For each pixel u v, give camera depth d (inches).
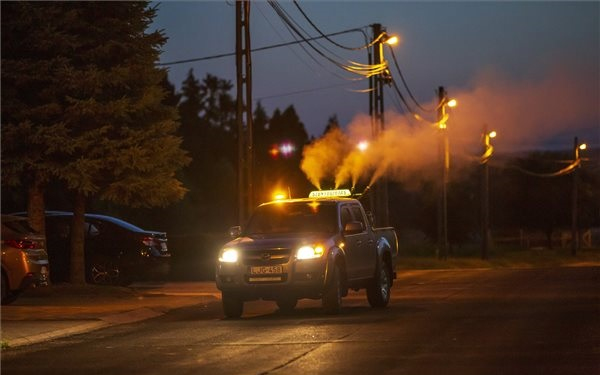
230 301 1334.9
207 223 4980.3
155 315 1469.0
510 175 6884.8
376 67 2864.2
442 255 3759.8
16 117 1669.5
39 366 898.1
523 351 890.7
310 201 1411.2
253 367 832.9
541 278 2106.3
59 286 1742.1
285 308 1502.2
